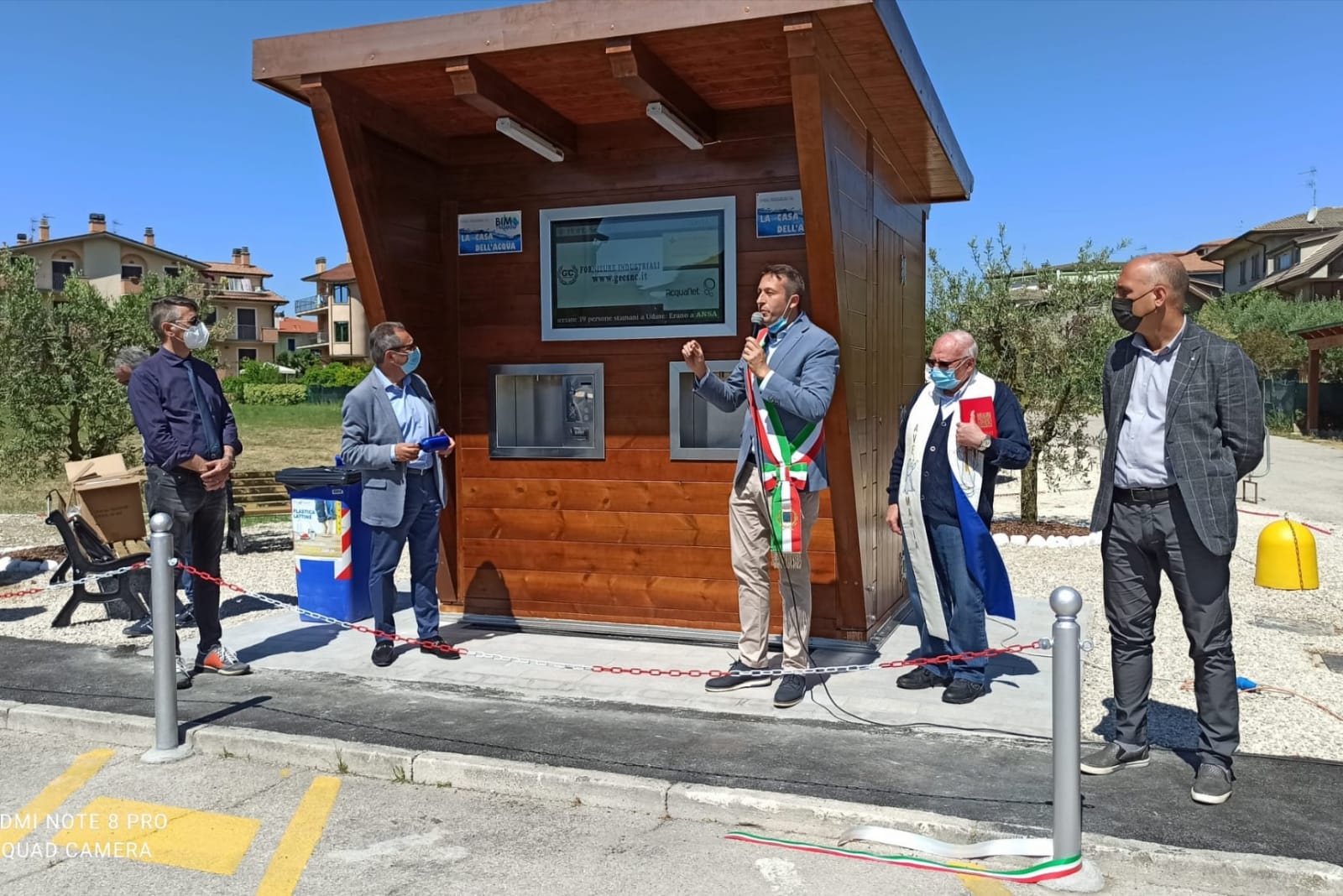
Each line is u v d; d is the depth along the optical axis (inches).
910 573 193.6
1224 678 142.5
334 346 2603.3
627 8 175.3
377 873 129.6
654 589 234.4
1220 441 142.3
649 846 136.2
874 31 173.8
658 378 229.9
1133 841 127.2
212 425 216.8
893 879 125.3
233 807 151.9
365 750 163.9
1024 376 440.1
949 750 161.9
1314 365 1051.9
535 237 237.6
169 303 211.2
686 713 182.4
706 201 222.5
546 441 241.1
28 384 381.1
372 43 192.2
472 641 236.2
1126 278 143.5
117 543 314.8
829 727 174.1
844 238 196.5
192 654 232.7
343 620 260.7
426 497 220.4
